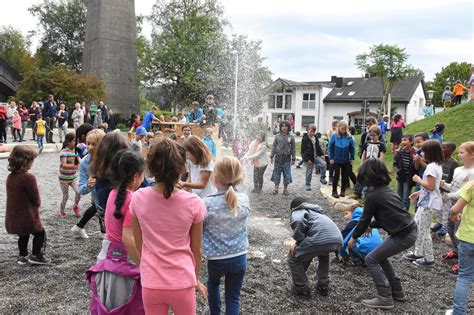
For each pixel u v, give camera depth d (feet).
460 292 13.42
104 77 120.47
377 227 15.71
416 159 26.43
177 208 9.24
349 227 18.86
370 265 15.16
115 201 9.75
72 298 14.73
